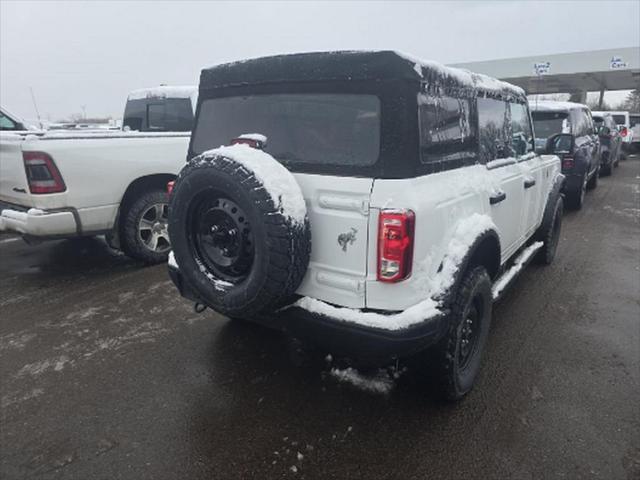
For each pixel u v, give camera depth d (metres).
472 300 2.82
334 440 2.62
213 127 3.03
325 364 3.37
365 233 2.30
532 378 3.20
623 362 3.40
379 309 2.36
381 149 2.30
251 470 2.42
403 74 2.28
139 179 5.26
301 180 2.49
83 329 3.89
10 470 2.41
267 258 2.30
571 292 4.73
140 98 7.30
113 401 2.96
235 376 3.23
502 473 2.39
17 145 4.48
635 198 10.15
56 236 4.70
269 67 2.65
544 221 5.10
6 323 4.00
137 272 5.25
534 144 4.66
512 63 28.89
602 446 2.56
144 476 2.38
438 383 2.78
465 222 2.72
